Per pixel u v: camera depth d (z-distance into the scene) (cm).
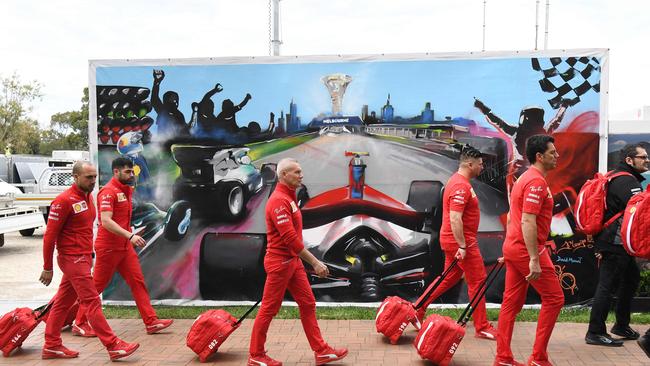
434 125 688
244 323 630
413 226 688
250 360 477
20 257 1262
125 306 716
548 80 677
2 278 1002
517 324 612
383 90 693
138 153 718
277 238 467
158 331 600
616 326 555
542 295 446
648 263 671
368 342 554
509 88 681
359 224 693
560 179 673
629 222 488
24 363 508
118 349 507
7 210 1320
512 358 452
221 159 709
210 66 709
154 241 715
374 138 693
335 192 696
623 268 527
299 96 701
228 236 707
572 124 674
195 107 711
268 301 471
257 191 705
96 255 574
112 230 555
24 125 4947
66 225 510
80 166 514
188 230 712
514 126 681
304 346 545
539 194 427
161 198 715
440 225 684
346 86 696
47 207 1739
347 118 696
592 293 668
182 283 711
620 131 710
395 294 689
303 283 480
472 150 552
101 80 720
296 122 701
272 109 704
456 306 680
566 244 672
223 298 708
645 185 700
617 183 527
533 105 679
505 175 681
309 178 699
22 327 527
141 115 718
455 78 686
